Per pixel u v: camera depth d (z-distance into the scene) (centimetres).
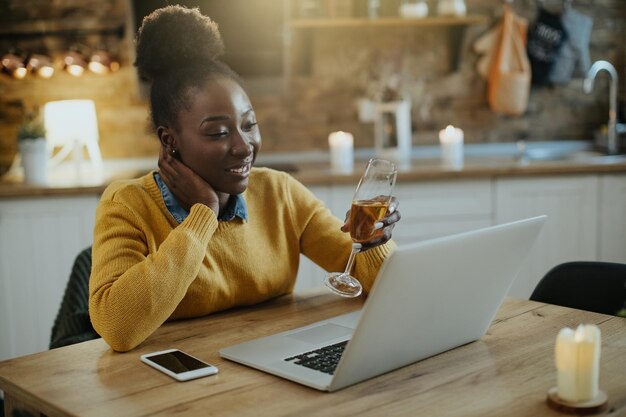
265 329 149
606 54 425
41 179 342
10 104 376
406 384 118
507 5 400
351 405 109
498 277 132
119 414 108
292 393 115
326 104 404
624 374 120
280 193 180
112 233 152
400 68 408
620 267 180
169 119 157
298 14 390
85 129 351
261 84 375
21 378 125
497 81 399
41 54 374
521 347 135
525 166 351
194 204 154
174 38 157
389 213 159
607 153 403
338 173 342
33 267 327
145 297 138
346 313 160
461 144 370
